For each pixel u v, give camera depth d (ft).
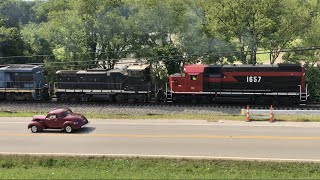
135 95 142.41
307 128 95.66
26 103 142.20
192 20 167.32
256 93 135.95
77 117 96.78
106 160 76.43
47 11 199.62
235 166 72.28
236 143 84.28
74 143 86.99
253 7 146.30
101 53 171.32
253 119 105.40
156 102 143.23
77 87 144.66
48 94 155.43
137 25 168.04
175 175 67.92
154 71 163.53
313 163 71.92
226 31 152.46
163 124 102.42
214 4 155.12
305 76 139.74
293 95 133.69
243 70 136.05
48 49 179.22
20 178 66.54
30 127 96.99
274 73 134.00
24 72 146.92
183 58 162.09
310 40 150.92
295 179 65.26
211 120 106.01
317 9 156.25
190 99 141.28
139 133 93.86
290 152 77.92
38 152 81.25
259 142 84.74
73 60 170.30
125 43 171.73
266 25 143.13
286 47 156.04
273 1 145.18
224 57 164.35
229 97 138.51
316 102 142.10
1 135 94.79
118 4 172.14
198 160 74.54
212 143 84.64
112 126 101.35
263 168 71.46
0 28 174.09
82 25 168.25
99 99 144.66
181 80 140.15
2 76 148.25
